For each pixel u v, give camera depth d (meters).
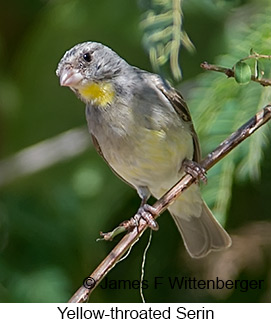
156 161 2.62
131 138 2.62
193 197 2.63
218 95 2.60
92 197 2.72
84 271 2.72
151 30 2.57
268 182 2.69
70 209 2.73
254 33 2.59
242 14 2.65
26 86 2.76
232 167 2.60
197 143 2.62
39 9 2.76
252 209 2.69
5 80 2.76
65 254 2.72
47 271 2.71
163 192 2.63
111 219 2.73
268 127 2.60
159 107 2.61
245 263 2.67
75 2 2.73
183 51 2.70
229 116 2.60
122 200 2.73
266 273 2.68
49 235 2.72
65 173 2.74
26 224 2.72
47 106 2.75
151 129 2.61
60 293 2.70
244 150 2.60
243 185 2.69
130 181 2.63
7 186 2.74
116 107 2.62
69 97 2.75
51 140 2.74
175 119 2.62
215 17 2.68
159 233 2.72
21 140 2.76
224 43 2.66
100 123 2.62
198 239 2.64
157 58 2.57
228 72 2.53
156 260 2.71
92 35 2.73
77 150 2.73
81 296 2.53
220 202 2.60
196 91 2.62
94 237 2.72
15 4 2.76
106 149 2.62
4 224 2.73
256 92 2.59
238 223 2.69
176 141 2.62
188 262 2.70
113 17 2.73
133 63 2.72
